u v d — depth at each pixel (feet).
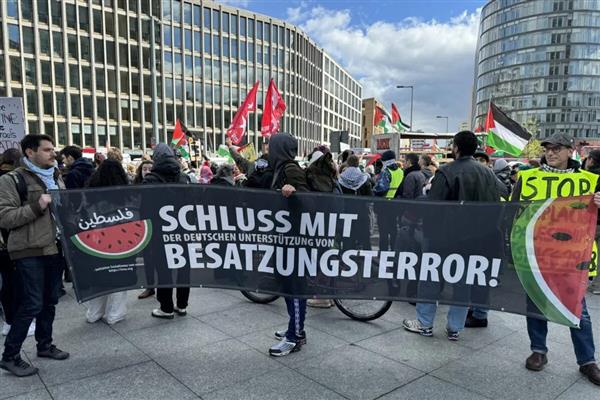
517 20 313.73
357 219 11.50
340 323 14.92
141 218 11.57
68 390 10.14
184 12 185.98
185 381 10.61
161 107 182.09
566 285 10.59
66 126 160.56
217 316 15.42
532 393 10.22
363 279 11.72
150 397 9.87
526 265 10.85
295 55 228.22
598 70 293.02
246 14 204.54
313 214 11.55
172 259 11.84
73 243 11.25
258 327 14.35
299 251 11.77
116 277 11.65
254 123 208.44
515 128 35.29
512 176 27.99
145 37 177.68
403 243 11.46
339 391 10.23
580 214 10.37
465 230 11.16
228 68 200.85
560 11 295.48
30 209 10.24
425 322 13.66
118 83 171.01
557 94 297.74
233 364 11.57
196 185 11.56
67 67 159.43
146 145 179.01
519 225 10.82
